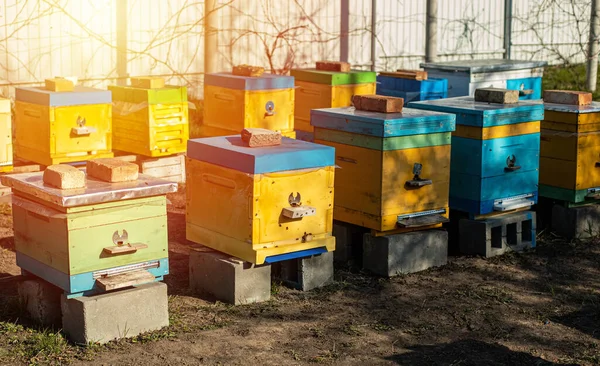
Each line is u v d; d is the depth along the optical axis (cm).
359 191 753
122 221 582
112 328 584
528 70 1202
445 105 819
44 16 1178
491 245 837
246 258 659
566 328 645
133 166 597
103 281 572
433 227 801
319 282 720
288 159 656
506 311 678
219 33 1387
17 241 623
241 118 975
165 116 1008
